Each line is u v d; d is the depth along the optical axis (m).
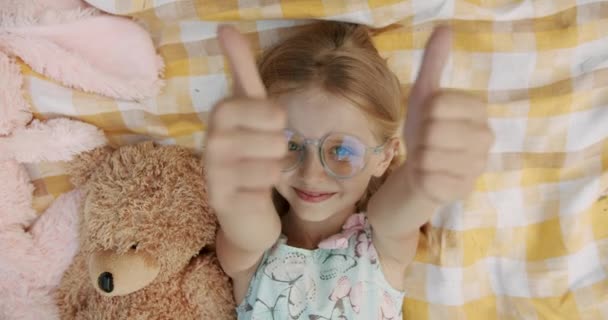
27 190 0.86
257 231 0.72
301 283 0.84
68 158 0.85
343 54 0.77
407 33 0.87
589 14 0.88
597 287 0.91
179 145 0.88
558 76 0.89
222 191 0.56
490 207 0.91
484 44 0.88
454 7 0.86
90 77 0.85
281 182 0.79
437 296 0.91
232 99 0.56
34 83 0.85
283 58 0.78
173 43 0.88
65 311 0.89
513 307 0.92
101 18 0.85
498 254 0.92
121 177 0.82
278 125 0.56
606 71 0.88
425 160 0.56
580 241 0.90
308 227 0.86
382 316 0.85
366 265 0.84
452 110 0.56
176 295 0.85
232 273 0.85
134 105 0.88
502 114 0.89
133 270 0.79
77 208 0.87
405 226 0.74
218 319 0.88
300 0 0.84
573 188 0.90
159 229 0.80
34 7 0.85
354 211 0.88
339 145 0.75
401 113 0.86
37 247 0.87
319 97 0.75
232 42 0.57
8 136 0.84
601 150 0.90
